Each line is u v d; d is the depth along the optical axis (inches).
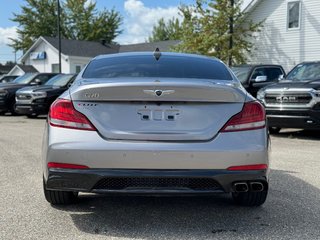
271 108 396.2
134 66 187.5
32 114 655.8
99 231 157.8
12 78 1047.0
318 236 153.7
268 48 965.2
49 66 1739.7
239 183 151.8
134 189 149.3
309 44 908.6
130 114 152.1
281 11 942.4
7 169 264.1
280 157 299.3
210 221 169.3
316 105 373.7
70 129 152.2
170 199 199.5
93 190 151.0
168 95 151.2
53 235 153.5
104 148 148.1
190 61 195.3
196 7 942.4
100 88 151.9
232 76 186.2
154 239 150.3
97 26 2321.6
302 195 204.2
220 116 153.1
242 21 946.7
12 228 160.2
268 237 152.6
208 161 149.1
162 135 150.3
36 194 205.9
